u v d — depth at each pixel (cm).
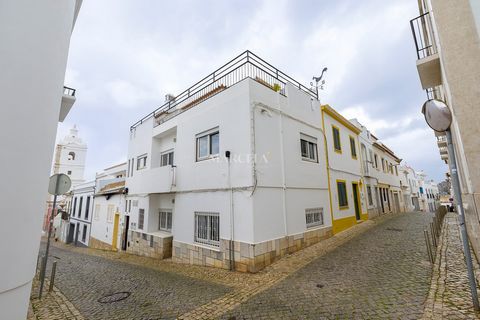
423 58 511
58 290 584
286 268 597
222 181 725
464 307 311
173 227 925
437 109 345
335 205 1020
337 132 1193
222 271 648
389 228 1032
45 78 246
